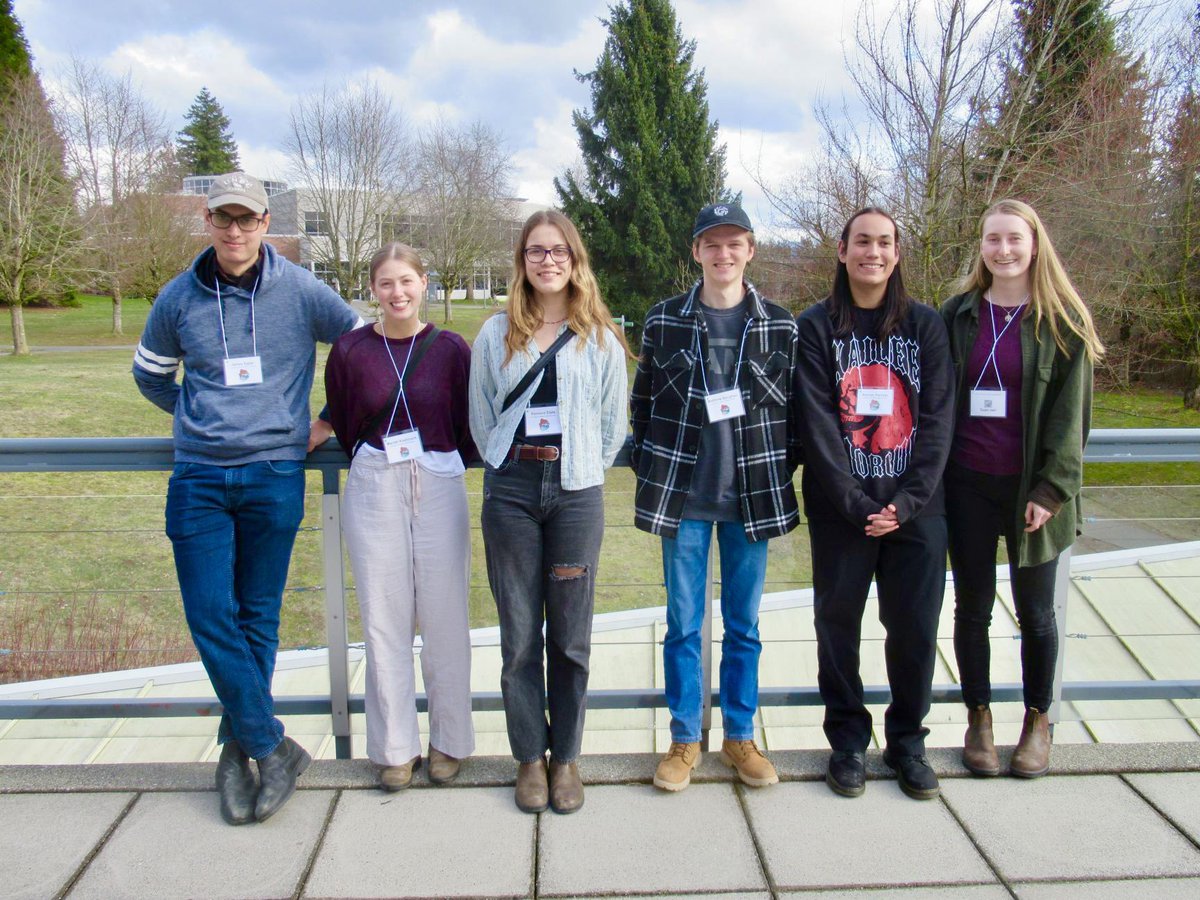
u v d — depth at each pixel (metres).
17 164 22.91
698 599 2.46
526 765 2.38
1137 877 2.07
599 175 30.83
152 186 29.92
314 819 2.30
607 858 2.14
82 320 32.94
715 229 2.26
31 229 22.91
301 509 2.39
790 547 4.36
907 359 2.33
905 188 10.31
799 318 2.40
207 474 2.25
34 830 2.25
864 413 2.32
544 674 2.60
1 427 13.74
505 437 2.24
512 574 2.29
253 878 2.07
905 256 10.20
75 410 15.10
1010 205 2.34
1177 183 13.20
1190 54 13.21
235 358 2.29
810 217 11.83
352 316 2.46
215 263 2.33
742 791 2.43
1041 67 10.32
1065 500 2.29
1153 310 13.42
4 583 5.59
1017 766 2.46
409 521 2.35
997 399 2.36
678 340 2.35
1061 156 11.56
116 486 8.36
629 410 2.57
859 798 2.39
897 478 2.33
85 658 5.27
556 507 2.26
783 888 2.04
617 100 29.80
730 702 2.50
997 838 2.21
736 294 2.37
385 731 2.40
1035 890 2.03
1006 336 2.36
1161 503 3.88
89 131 27.34
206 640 2.23
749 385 2.32
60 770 2.48
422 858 2.14
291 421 2.33
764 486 2.34
